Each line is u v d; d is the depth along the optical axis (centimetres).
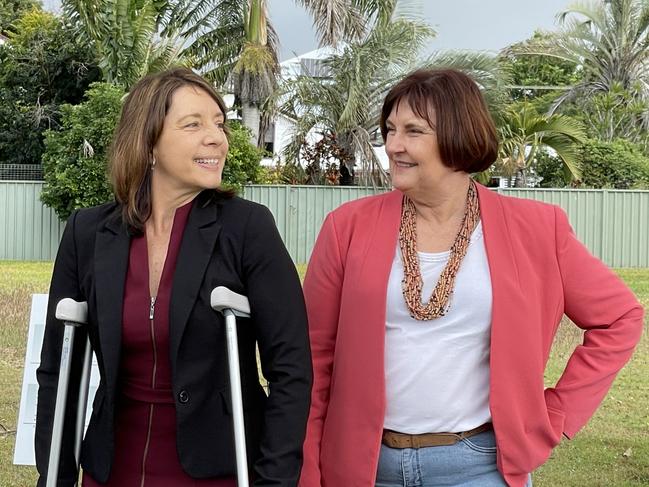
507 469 205
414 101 207
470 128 205
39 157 2314
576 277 216
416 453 206
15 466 451
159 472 190
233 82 2183
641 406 596
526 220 214
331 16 1933
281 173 1972
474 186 218
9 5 3944
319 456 219
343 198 1862
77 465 202
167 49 2055
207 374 190
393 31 1839
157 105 194
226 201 201
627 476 452
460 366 207
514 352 205
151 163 197
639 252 1909
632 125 2466
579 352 219
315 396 221
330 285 221
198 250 192
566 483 439
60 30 2348
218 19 2191
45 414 203
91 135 1700
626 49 2634
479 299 207
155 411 190
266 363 196
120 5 1867
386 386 209
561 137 2100
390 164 214
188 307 188
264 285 194
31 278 1308
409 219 215
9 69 2328
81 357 204
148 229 199
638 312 216
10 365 678
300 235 1859
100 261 195
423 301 209
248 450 195
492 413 204
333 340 223
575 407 215
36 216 1858
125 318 190
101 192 1712
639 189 2028
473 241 212
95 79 2330
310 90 1881
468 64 1827
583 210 1897
